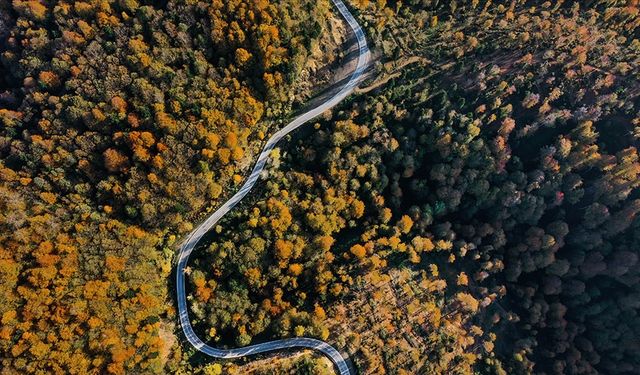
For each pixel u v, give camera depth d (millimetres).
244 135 121375
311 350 117500
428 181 140375
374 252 132875
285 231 123562
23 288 102750
